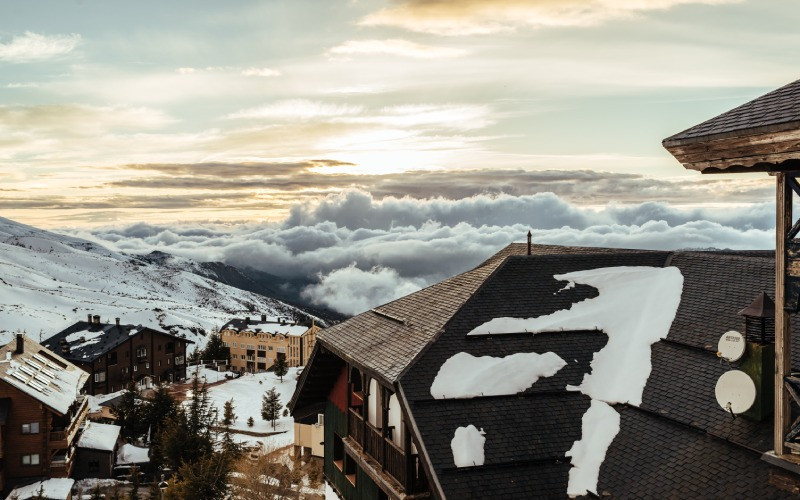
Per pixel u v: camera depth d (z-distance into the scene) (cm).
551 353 1578
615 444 1369
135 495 4888
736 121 1027
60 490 4906
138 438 6750
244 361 14388
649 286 1781
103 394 9712
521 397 1468
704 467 1198
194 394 6731
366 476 1944
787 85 1052
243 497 4562
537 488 1295
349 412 2020
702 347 1495
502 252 2433
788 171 1005
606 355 1598
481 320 1642
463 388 1455
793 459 1048
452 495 1260
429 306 1844
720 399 1282
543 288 1770
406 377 1467
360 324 2033
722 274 1681
